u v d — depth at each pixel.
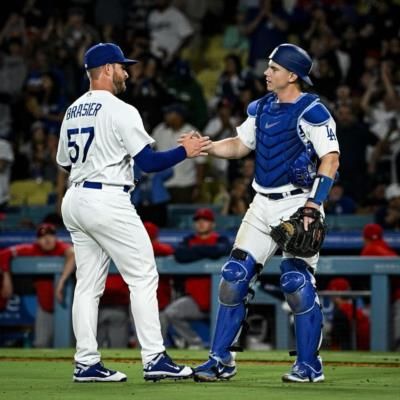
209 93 69.38
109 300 43.53
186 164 56.62
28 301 45.72
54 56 65.94
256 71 63.94
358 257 42.72
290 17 65.44
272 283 42.81
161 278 43.81
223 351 24.41
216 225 51.44
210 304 43.50
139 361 32.94
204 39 72.69
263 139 24.34
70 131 24.41
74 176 24.36
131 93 58.81
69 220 24.47
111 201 23.94
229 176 56.38
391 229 49.22
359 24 64.19
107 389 22.77
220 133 58.50
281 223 23.61
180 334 43.75
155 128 58.09
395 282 42.91
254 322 43.25
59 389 22.95
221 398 20.86
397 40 61.44
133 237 24.02
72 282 44.56
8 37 67.88
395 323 42.94
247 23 68.31
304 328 24.19
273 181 24.22
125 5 69.19
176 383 23.98
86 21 69.19
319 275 43.50
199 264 43.34
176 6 70.62
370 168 55.38
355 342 42.84
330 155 23.77
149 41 66.50
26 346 45.81
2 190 58.16
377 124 58.25
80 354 24.47
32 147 60.94
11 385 24.22
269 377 26.53
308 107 23.92
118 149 24.03
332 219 50.12
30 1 69.06
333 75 60.06
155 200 52.66
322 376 24.61
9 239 50.16
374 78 59.88
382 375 27.55
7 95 64.12
